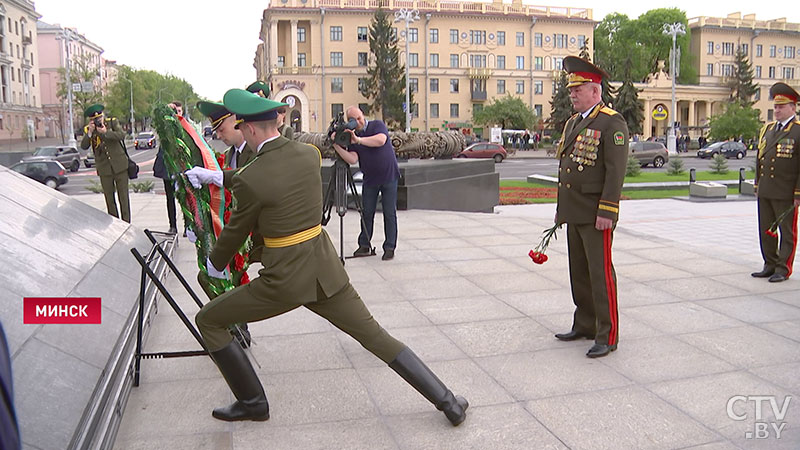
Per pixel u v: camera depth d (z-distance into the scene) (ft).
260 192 9.84
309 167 10.28
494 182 46.52
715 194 53.31
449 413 10.89
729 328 16.17
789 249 20.72
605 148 13.79
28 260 13.84
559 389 12.52
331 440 10.57
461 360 14.08
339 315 10.68
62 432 8.97
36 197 19.16
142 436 10.67
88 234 18.34
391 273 22.20
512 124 195.52
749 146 168.04
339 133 22.71
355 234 29.91
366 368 13.65
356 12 198.80
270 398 12.17
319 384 12.83
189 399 12.09
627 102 172.04
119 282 15.98
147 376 13.15
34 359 10.28
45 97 269.64
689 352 14.48
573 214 14.39
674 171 89.40
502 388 12.59
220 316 10.52
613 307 14.28
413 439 10.60
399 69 196.34
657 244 27.84
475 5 206.39
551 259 24.40
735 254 26.11
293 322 16.74
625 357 14.20
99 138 28.43
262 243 10.69
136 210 39.34
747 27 249.55
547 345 15.03
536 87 213.46
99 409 10.17
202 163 12.72
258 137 10.21
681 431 10.81
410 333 15.87
